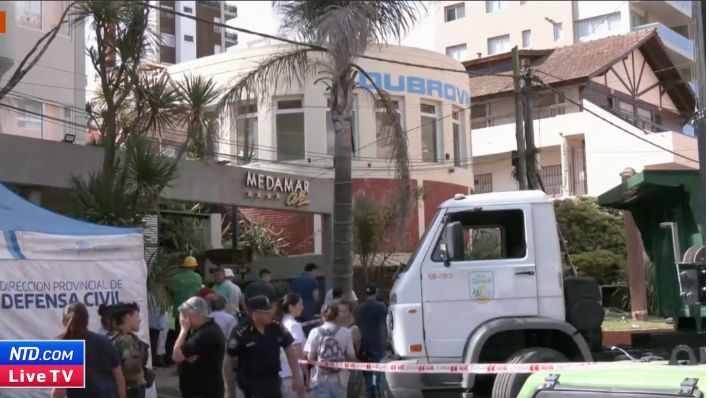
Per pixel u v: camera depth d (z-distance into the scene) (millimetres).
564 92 34375
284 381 9320
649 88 37438
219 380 7848
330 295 13742
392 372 8500
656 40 36062
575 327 8664
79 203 12641
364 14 14391
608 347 9016
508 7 48344
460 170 27219
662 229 9758
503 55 37250
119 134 16109
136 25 14820
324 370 9297
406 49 25766
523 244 8789
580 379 4156
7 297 8617
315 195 20203
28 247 8859
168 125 15758
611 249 25734
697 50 10117
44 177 14289
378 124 24844
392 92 25266
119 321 7465
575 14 46156
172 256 14742
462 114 27906
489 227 8961
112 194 12531
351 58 15023
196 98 15727
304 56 16312
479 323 8633
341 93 15258
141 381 7383
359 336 11031
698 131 8344
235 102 16406
